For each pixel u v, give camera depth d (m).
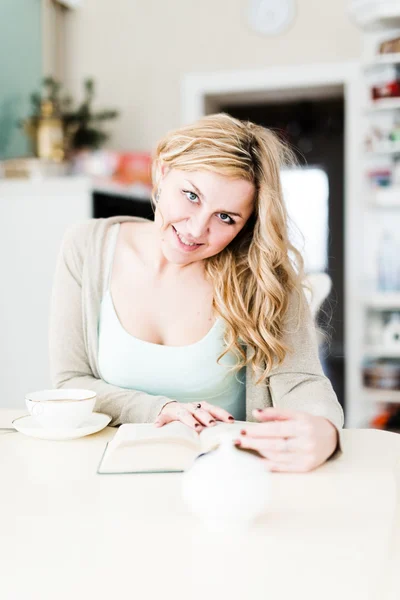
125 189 3.10
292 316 1.25
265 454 0.88
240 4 3.86
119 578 0.57
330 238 7.29
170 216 1.12
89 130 3.61
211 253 1.17
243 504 0.65
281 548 0.64
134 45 4.00
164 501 0.77
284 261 1.22
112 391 1.19
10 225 2.79
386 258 3.46
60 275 1.32
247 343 1.25
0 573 0.58
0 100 3.21
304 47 3.80
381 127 3.47
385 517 0.72
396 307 3.48
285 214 1.21
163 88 3.99
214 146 1.09
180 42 3.95
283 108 6.84
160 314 1.28
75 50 4.05
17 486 0.82
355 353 3.82
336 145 7.35
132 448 0.88
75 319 1.29
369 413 3.61
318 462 0.88
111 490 0.81
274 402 1.25
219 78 3.92
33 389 2.83
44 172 2.95
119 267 1.30
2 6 3.24
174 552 0.63
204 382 1.27
